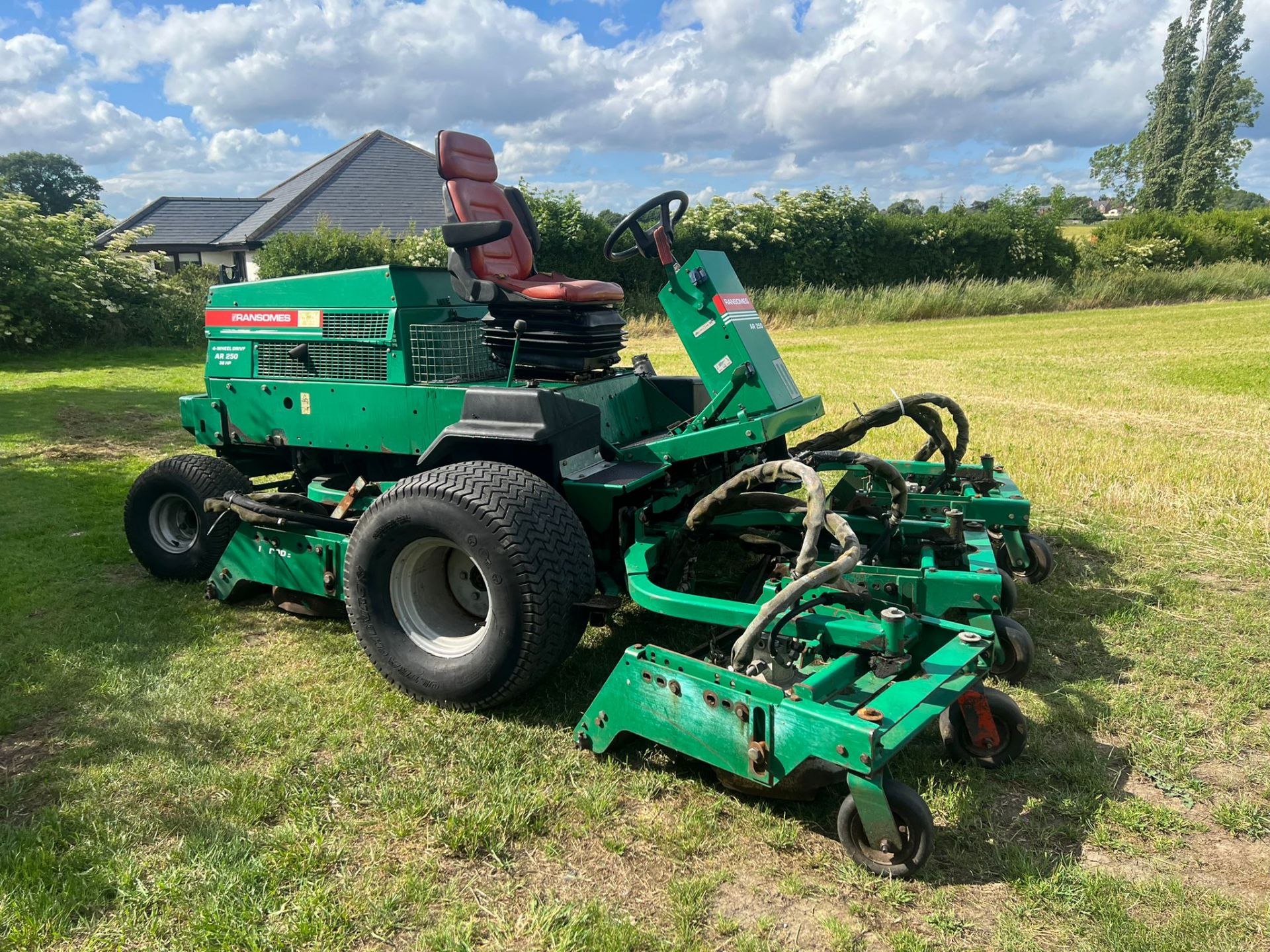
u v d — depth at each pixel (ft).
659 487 13.78
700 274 13.65
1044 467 23.04
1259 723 11.32
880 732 8.07
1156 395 34.53
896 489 12.12
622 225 14.37
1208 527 18.67
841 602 11.71
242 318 15.34
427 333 13.73
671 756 10.52
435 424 13.48
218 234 103.45
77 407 36.45
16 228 54.54
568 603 11.14
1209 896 8.19
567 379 14.25
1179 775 10.18
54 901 8.05
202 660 13.12
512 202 16.65
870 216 87.92
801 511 11.13
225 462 16.26
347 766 10.29
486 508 10.93
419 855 8.82
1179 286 90.79
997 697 10.05
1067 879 8.43
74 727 11.21
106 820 9.29
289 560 14.02
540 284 14.52
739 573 15.55
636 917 8.00
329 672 12.79
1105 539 17.92
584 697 11.99
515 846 8.98
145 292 62.34
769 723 8.79
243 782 9.93
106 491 23.08
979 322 75.00
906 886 8.34
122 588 16.11
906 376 40.57
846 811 8.60
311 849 8.79
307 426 14.83
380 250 73.77
